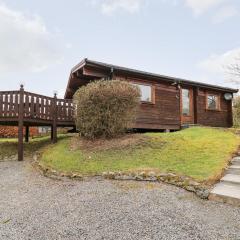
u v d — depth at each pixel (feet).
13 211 16.37
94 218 14.52
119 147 29.01
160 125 45.11
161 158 24.80
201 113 53.01
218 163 22.09
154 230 12.75
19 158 33.09
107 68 39.06
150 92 44.83
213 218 13.84
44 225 13.97
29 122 35.53
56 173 24.38
